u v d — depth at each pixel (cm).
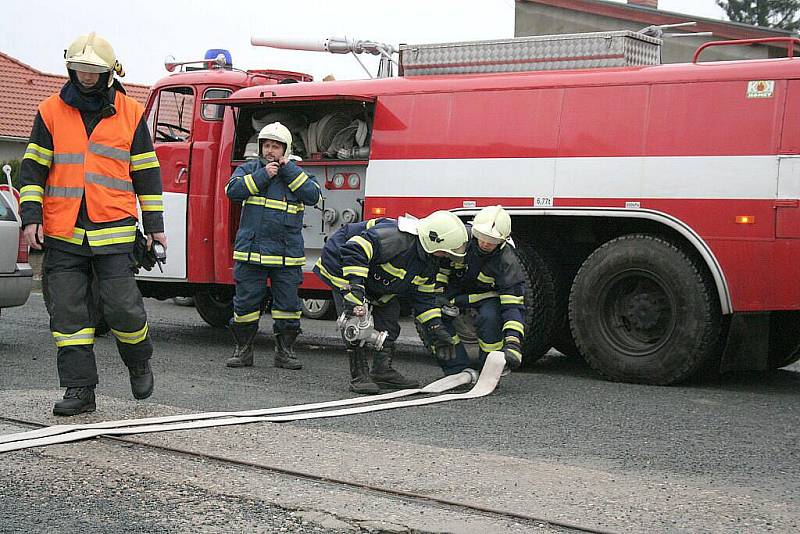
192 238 1027
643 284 840
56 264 588
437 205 901
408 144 915
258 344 1049
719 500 460
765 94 780
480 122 887
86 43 574
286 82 1088
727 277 790
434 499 447
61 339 591
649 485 484
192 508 435
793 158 768
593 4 2069
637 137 823
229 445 534
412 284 729
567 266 923
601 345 845
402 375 827
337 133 974
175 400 691
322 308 1334
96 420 588
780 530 418
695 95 805
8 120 2759
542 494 459
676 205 806
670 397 761
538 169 859
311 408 661
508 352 724
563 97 856
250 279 849
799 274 769
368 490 463
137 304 593
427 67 954
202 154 1024
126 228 587
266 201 838
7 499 446
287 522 419
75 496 450
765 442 601
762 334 809
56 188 577
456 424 623
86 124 582
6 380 749
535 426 626
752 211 780
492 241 704
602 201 834
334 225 964
